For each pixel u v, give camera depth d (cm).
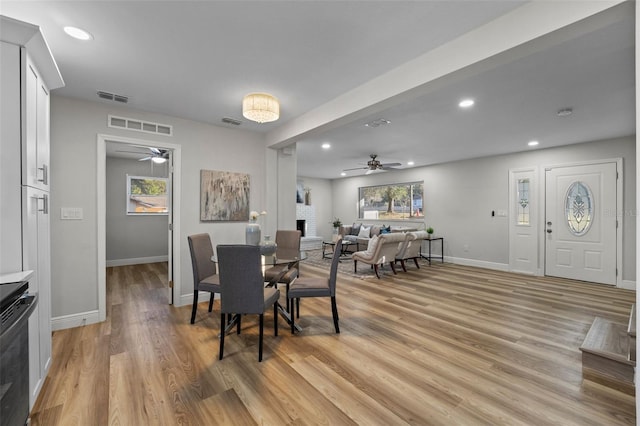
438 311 345
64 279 295
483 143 504
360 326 299
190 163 379
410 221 786
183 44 211
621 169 461
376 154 605
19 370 133
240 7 172
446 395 186
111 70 248
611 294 419
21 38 161
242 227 421
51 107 292
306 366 221
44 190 197
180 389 192
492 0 167
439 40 206
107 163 612
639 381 126
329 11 175
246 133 429
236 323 287
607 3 141
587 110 339
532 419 165
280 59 232
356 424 160
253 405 176
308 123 348
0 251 157
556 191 529
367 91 271
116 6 171
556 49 213
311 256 771
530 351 245
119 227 625
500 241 601
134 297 401
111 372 212
